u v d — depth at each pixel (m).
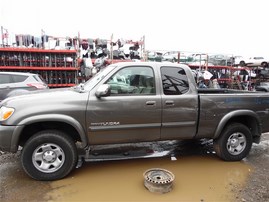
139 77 4.22
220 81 18.36
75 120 3.86
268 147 5.92
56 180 3.92
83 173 4.22
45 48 12.38
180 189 3.70
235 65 21.30
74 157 3.95
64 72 12.21
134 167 4.52
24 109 3.73
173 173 4.27
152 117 4.21
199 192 3.61
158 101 4.21
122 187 3.75
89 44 13.63
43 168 3.85
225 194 3.56
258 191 3.66
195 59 17.78
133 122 4.13
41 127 4.04
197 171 4.37
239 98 4.72
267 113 4.98
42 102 3.80
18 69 11.58
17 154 5.08
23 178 3.97
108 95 4.01
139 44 15.08
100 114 3.96
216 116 4.58
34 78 8.26
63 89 4.47
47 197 3.42
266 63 23.77
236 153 4.81
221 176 4.17
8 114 3.71
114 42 14.44
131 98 4.09
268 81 22.28
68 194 3.51
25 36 13.18
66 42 13.42
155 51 16.75
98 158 4.93
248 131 4.82
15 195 3.45
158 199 3.41
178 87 4.41
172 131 4.40
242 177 4.14
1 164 4.57
